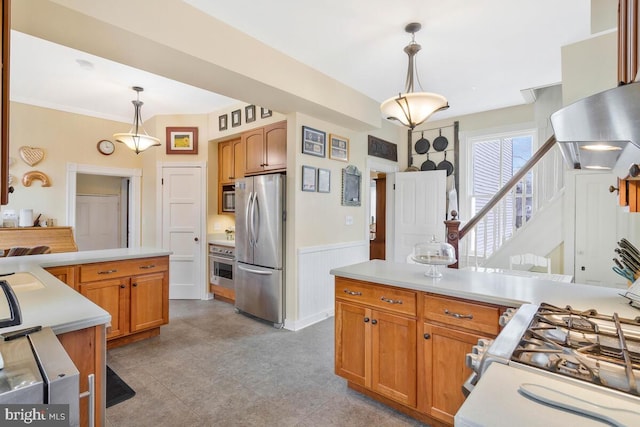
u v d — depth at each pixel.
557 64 3.03
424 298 1.84
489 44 2.66
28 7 1.64
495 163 4.53
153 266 3.14
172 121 4.64
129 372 2.49
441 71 3.18
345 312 2.21
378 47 2.70
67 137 4.35
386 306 2.00
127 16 1.86
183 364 2.63
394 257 5.01
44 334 1.10
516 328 1.11
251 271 3.70
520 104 4.22
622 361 0.87
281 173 3.60
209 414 1.98
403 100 2.38
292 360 2.71
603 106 0.86
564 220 2.90
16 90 3.73
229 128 4.34
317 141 3.66
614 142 1.04
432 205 4.72
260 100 3.03
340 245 4.00
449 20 2.32
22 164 4.01
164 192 4.61
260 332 3.36
